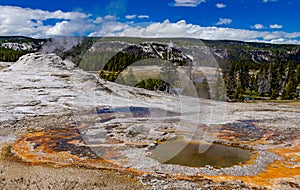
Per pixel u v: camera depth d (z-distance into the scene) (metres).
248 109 23.94
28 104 20.33
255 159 11.46
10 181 8.13
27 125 15.86
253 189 8.66
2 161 10.46
